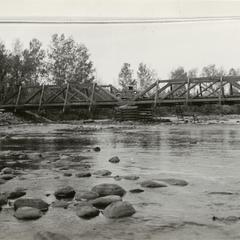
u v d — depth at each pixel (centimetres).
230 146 1836
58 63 8169
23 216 676
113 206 702
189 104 4653
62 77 8081
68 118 6084
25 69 7181
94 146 1931
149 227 631
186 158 1431
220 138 2325
